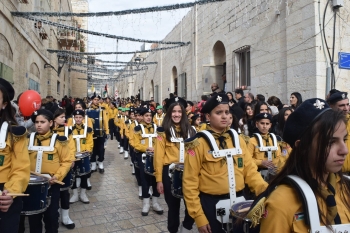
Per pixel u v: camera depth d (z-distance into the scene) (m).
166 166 3.97
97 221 4.89
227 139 2.70
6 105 2.59
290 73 8.15
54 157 3.82
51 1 18.25
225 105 2.68
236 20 11.16
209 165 2.58
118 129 12.98
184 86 17.17
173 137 4.02
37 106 5.05
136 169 6.12
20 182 2.47
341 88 7.43
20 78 11.88
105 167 9.16
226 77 12.03
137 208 5.52
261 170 4.23
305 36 7.61
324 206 1.37
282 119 4.84
